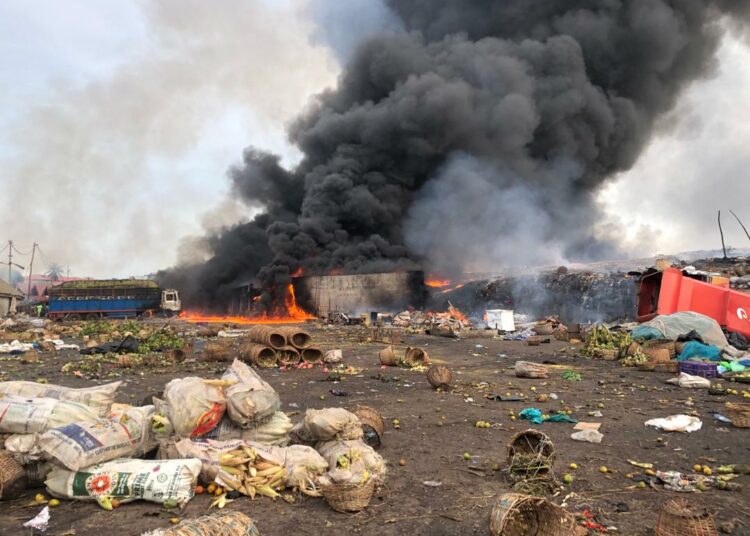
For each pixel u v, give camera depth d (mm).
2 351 18781
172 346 20250
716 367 12531
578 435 7066
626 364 14961
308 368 15039
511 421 8250
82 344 22750
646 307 21828
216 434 5648
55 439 4969
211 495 5023
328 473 5125
